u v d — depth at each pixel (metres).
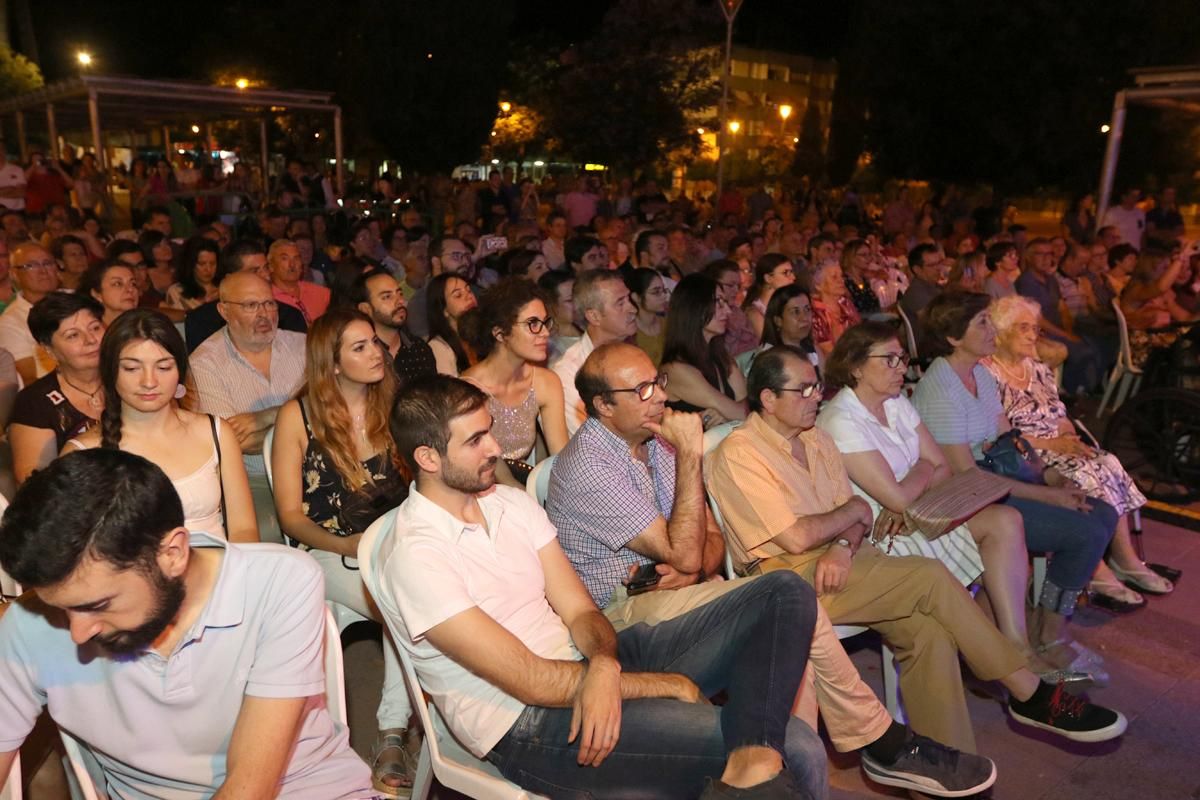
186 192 15.40
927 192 25.00
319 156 27.19
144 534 1.58
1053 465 4.23
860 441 3.54
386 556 2.34
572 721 2.28
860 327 3.60
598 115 24.38
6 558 1.52
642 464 3.01
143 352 2.71
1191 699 3.64
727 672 2.62
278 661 1.91
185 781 1.95
